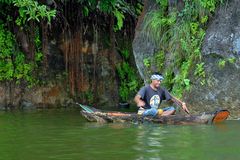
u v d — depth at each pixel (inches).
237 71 489.7
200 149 303.1
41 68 698.8
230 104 486.3
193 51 514.0
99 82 727.1
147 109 457.7
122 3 733.3
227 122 443.8
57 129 412.8
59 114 562.9
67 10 708.7
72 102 706.2
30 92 688.4
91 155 290.7
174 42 526.9
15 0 600.7
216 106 491.5
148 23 550.3
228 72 491.8
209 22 516.1
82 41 719.1
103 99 725.3
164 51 540.4
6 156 292.8
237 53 491.8
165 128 405.7
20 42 689.6
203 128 402.3
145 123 442.9
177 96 511.2
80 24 714.2
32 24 688.4
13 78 682.8
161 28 540.1
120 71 739.4
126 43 752.3
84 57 722.8
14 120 497.7
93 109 491.8
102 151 302.2
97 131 393.4
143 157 281.7
